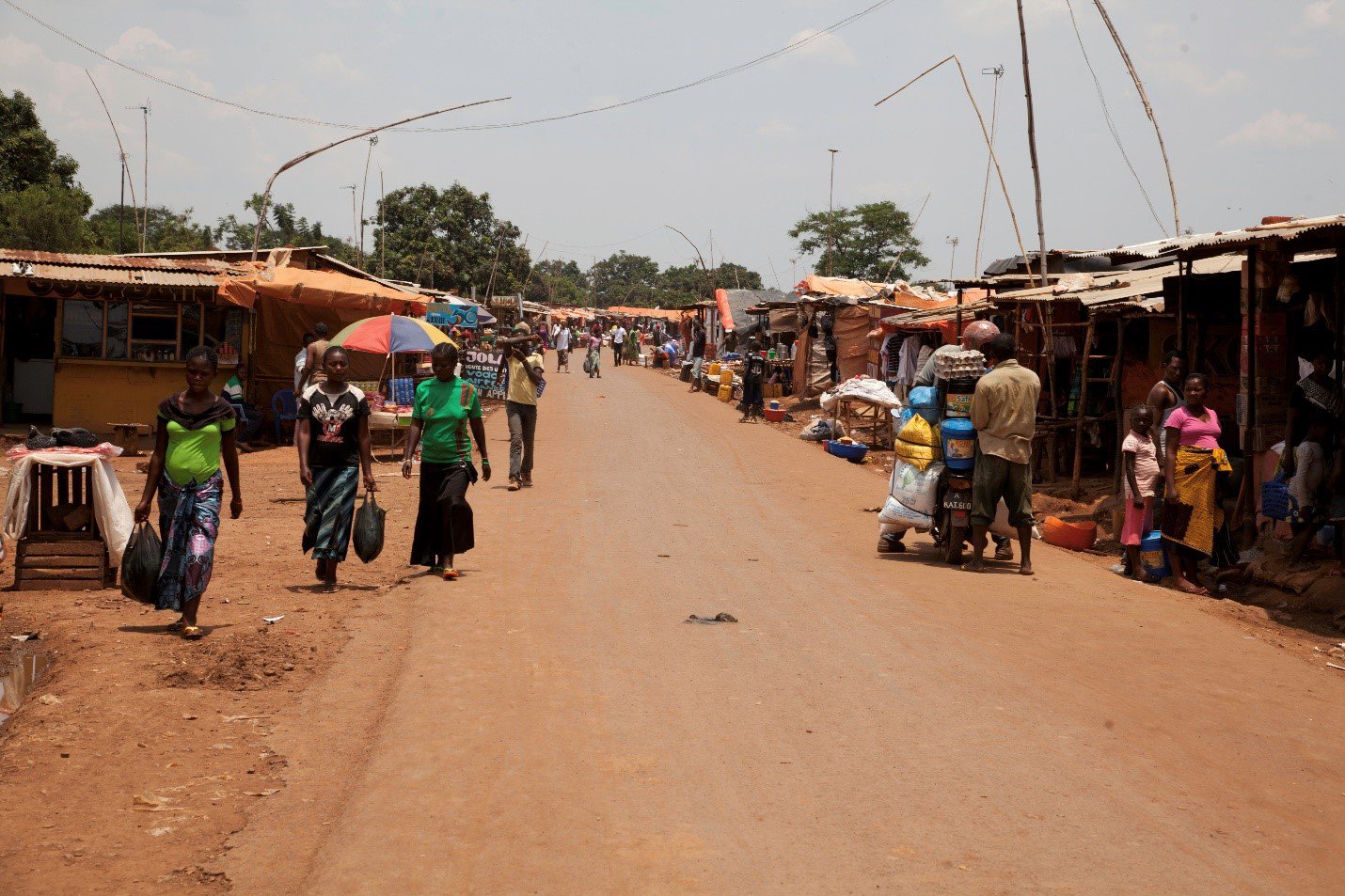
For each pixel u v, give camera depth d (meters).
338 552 8.77
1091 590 9.48
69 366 20.27
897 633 7.67
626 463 19.06
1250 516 11.28
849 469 18.53
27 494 8.73
